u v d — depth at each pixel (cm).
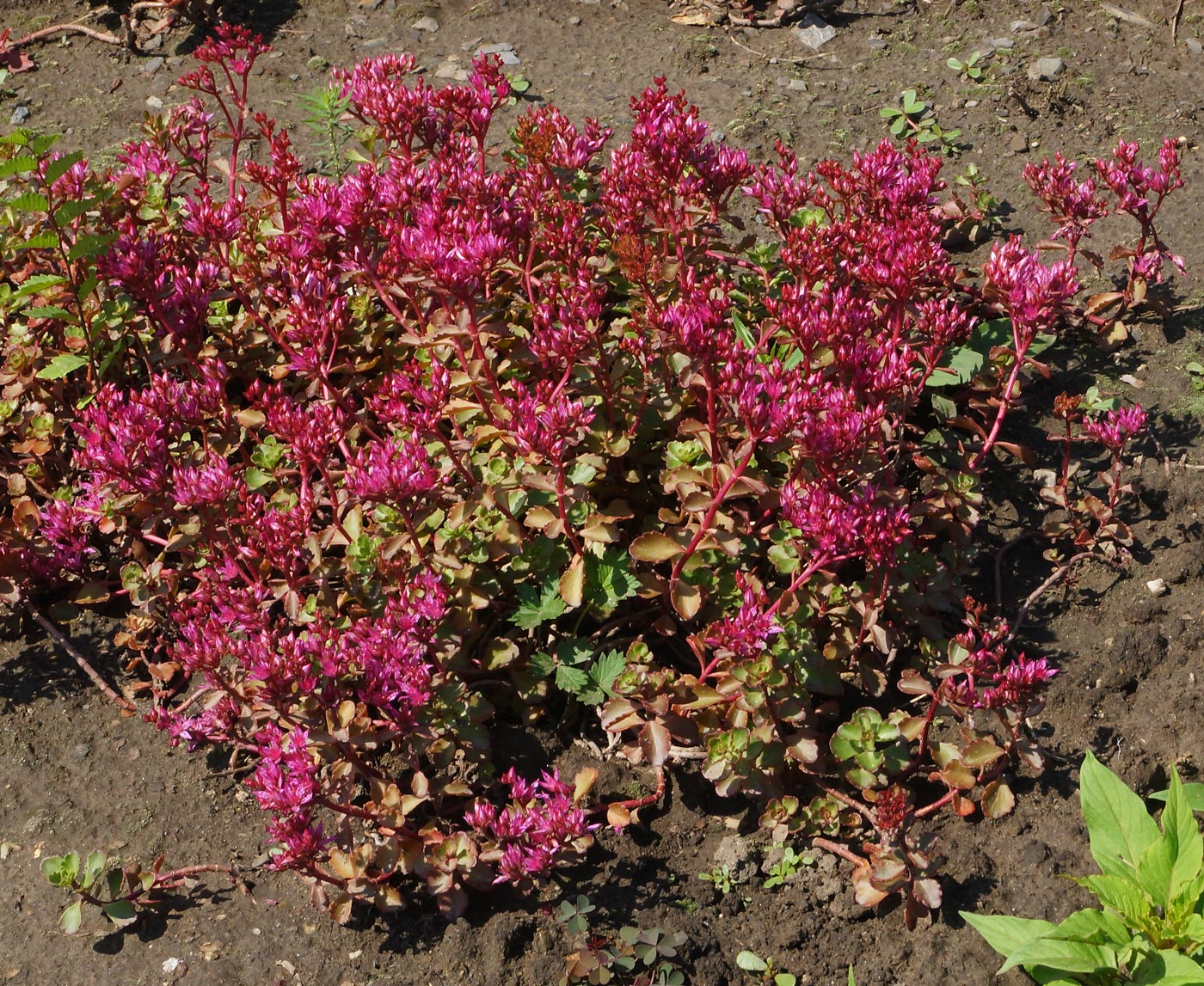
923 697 120
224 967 111
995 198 151
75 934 113
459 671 117
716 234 128
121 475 116
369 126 138
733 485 113
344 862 111
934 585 119
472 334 117
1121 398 134
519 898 113
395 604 112
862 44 170
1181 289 141
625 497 124
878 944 111
